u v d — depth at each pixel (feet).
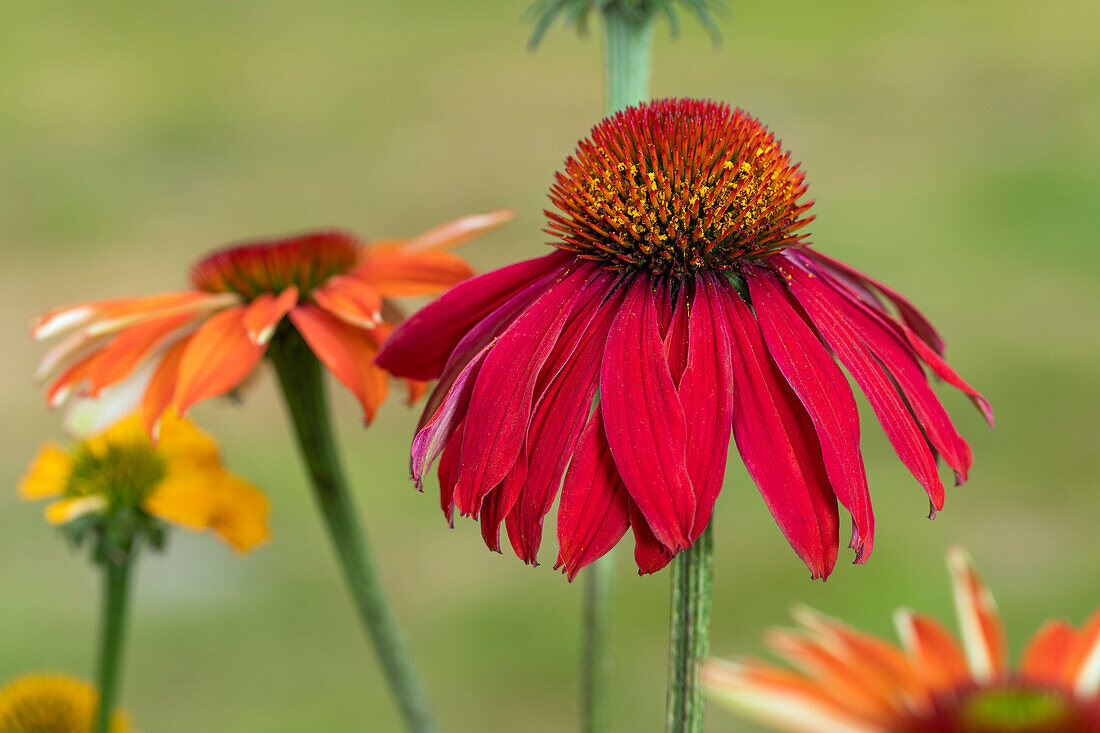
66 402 2.01
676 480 1.64
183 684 4.12
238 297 1.97
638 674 4.15
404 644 1.91
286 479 5.29
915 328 1.77
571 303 1.70
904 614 1.96
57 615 4.48
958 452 1.68
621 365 1.67
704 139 1.74
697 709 1.70
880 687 1.90
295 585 4.70
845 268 1.76
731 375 1.67
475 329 1.71
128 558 1.97
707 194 1.72
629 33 1.93
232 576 4.74
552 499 1.65
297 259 1.97
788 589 4.36
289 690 4.13
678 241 1.71
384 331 1.93
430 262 1.97
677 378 1.68
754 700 1.88
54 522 1.96
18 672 4.10
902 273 6.70
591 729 1.91
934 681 1.92
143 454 1.98
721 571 4.47
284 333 1.93
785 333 1.69
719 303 1.70
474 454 1.66
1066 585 4.38
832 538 1.64
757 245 1.72
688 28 10.98
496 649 4.33
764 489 1.65
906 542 4.64
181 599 4.58
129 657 4.27
